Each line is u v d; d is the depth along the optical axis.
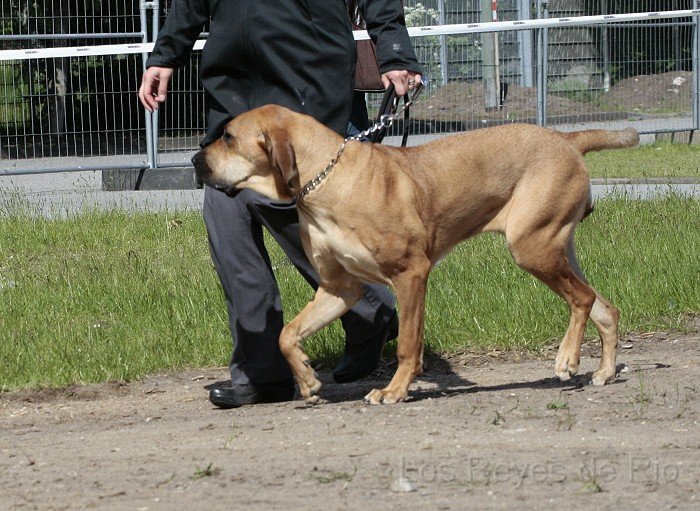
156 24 21.45
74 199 20.25
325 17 8.55
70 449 7.48
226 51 8.69
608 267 12.59
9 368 9.75
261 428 7.82
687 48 28.86
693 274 12.29
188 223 16.58
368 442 7.23
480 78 28.66
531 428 7.50
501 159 8.69
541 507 5.89
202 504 6.06
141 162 22.39
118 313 11.48
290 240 8.87
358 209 8.05
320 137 8.08
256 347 8.84
